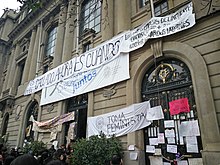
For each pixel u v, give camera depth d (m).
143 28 8.63
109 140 7.79
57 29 17.12
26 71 18.72
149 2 9.72
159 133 7.32
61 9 17.16
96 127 9.12
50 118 12.98
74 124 11.19
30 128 15.26
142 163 7.28
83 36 13.54
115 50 9.63
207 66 6.58
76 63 11.84
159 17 8.21
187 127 6.59
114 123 8.45
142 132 7.76
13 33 24.77
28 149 10.91
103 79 9.82
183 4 7.91
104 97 9.62
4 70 26.19
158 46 8.10
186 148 6.46
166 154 6.96
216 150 5.55
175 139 6.84
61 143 11.45
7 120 19.66
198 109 6.35
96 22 13.42
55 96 12.81
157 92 7.98
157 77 8.21
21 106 17.16
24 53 20.97
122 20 10.59
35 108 15.63
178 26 7.48
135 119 7.81
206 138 5.90
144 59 8.49
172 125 7.04
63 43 15.70
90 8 14.70
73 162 7.35
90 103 10.14
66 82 12.21
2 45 27.92
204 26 7.06
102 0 13.00
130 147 7.59
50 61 16.09
